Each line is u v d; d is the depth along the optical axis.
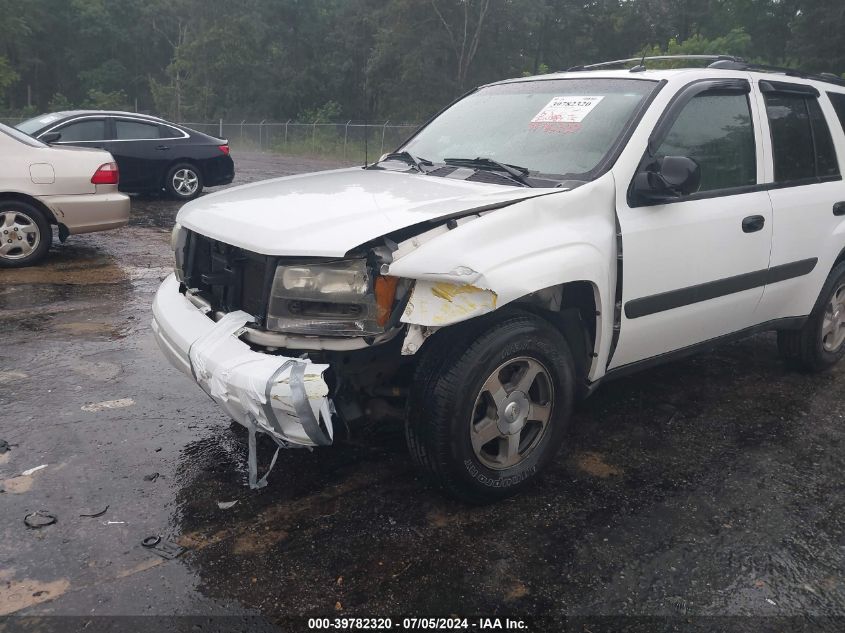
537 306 3.24
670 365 5.04
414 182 3.54
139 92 59.78
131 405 4.06
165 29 58.91
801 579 2.75
